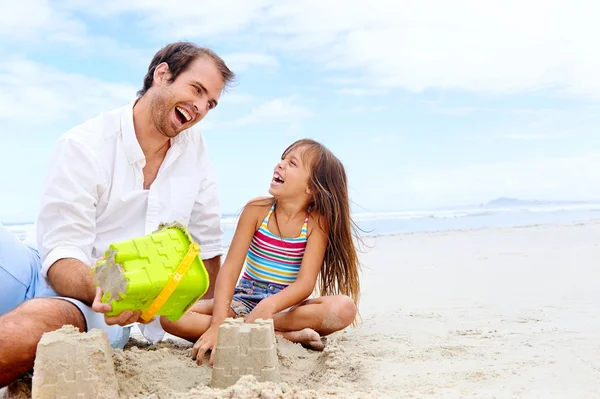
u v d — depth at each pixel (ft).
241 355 7.62
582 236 33.73
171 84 9.71
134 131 9.82
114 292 6.81
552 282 17.46
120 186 9.78
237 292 11.68
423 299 15.57
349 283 12.05
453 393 7.27
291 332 10.36
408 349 9.75
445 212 85.46
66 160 9.29
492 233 39.09
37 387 6.60
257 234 11.75
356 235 13.14
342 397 6.96
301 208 11.68
